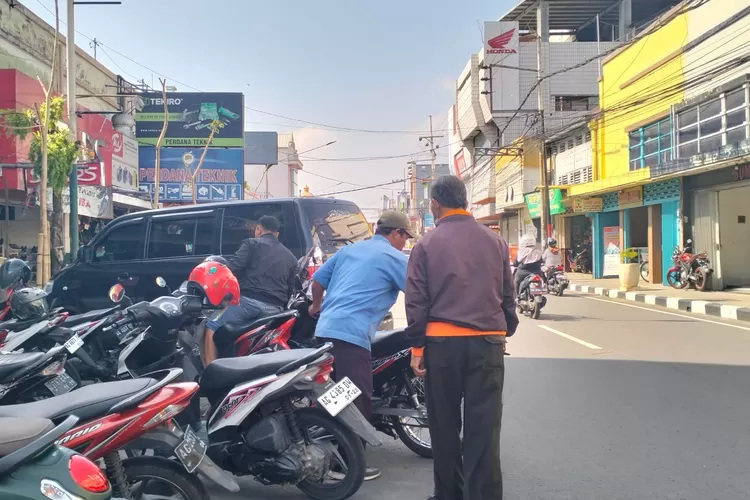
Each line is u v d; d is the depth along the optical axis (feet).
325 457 11.85
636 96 65.21
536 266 40.68
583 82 110.22
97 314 17.76
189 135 129.70
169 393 9.67
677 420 17.16
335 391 11.69
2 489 6.84
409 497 12.55
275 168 217.77
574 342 30.19
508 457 14.60
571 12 108.68
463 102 141.28
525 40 114.83
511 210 115.03
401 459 14.89
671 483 12.89
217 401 12.30
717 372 22.98
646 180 59.47
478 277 10.70
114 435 9.12
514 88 110.83
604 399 19.47
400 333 14.65
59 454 7.41
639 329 34.55
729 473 13.34
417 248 11.02
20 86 54.80
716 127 51.37
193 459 9.75
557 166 93.09
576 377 22.54
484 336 10.57
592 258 80.64
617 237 76.02
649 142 63.41
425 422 14.66
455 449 11.07
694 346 28.66
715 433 15.98
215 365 12.29
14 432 7.33
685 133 56.18
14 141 53.62
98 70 84.33
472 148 142.10
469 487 10.54
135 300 24.94
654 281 63.82
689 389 20.52
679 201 57.62
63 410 9.19
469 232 10.97
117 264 25.27
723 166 49.60
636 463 14.05
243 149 130.72
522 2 106.22
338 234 24.00
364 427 11.59
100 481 7.40
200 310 14.35
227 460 11.91
